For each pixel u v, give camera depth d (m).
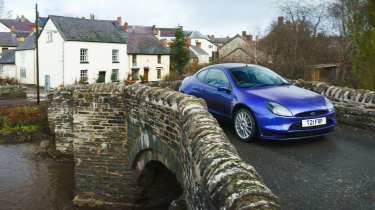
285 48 27.66
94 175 10.88
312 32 28.33
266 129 7.06
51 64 43.91
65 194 12.59
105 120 10.59
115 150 10.56
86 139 10.87
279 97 7.37
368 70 12.83
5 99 33.31
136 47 51.12
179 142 6.22
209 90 8.74
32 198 12.27
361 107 9.19
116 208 10.60
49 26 43.69
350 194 4.99
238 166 3.07
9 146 19.33
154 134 7.92
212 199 2.87
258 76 8.52
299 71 22.30
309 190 5.11
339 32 23.72
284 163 6.22
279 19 29.48
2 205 11.68
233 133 8.26
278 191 5.07
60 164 15.90
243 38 51.38
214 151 3.56
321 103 7.45
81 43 42.88
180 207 5.60
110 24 48.69
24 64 49.62
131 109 9.73
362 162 6.32
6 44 60.28
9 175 14.55
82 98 10.79
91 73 44.12
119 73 47.28
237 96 7.80
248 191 2.54
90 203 10.90
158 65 53.28
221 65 9.08
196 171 3.80
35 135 21.11
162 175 10.12
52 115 17.91
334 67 24.30
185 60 56.88
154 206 10.72
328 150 7.05
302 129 7.06
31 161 16.47
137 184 10.36
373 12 12.49
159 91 7.79
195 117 5.03
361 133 8.58
